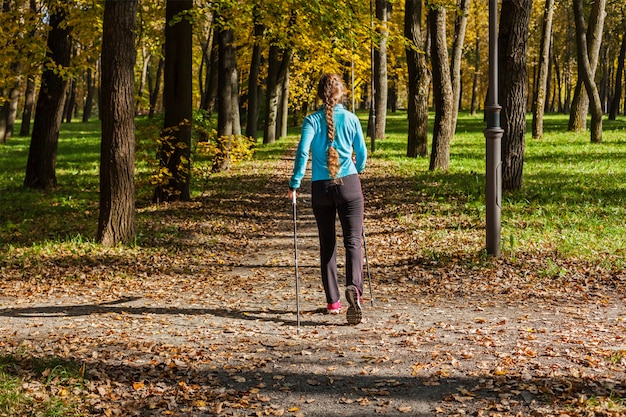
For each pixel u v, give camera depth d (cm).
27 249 1084
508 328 608
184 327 652
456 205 1397
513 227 1121
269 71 3472
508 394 443
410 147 2594
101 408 447
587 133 3425
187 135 1603
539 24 5119
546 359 510
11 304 773
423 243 1057
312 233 1274
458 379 479
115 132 1100
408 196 1595
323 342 588
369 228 1265
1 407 430
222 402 457
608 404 411
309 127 632
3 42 1636
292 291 818
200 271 962
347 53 1822
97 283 877
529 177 1803
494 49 908
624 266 841
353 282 633
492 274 841
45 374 496
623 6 4481
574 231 1059
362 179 2020
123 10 1076
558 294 740
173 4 1540
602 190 1507
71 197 1731
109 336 619
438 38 2077
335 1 1413
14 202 1658
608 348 532
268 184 2011
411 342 574
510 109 1430
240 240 1216
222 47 2133
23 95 5856
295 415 434
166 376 509
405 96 9688
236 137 2181
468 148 2933
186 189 1659
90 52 1734
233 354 558
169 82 1571
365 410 437
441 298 751
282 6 1517
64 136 4772
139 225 1300
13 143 3984
